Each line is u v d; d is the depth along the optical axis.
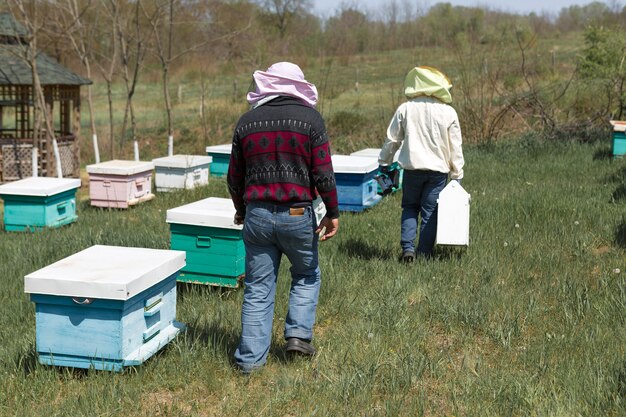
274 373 4.48
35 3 15.17
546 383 4.16
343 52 32.91
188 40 37.84
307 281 4.62
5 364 4.64
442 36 28.16
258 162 4.29
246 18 40.06
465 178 11.68
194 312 5.47
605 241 7.12
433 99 6.82
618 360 4.33
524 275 6.19
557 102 18.58
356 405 3.96
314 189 4.39
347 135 18.41
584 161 12.53
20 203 9.39
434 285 6.01
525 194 9.51
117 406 4.02
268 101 4.37
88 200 12.27
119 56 23.33
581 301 5.38
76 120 16.28
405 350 4.71
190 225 5.97
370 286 6.09
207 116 21.53
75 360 4.34
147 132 21.64
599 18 30.73
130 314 4.33
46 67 15.64
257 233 4.34
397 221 8.80
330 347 4.80
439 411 3.94
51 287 4.20
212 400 4.16
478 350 4.77
